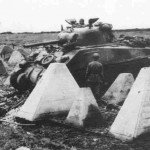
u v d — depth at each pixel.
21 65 12.70
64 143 7.37
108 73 12.62
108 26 13.62
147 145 7.02
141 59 13.34
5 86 14.62
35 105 9.12
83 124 8.30
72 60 11.52
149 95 7.52
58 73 9.64
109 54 12.41
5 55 22.62
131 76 10.91
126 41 13.80
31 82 12.21
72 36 12.20
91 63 10.85
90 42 13.05
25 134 7.95
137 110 7.38
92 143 7.30
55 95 9.37
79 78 11.92
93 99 8.64
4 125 8.83
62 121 8.85
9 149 6.86
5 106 10.97
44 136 7.88
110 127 7.95
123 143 7.21
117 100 10.60
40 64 12.52
